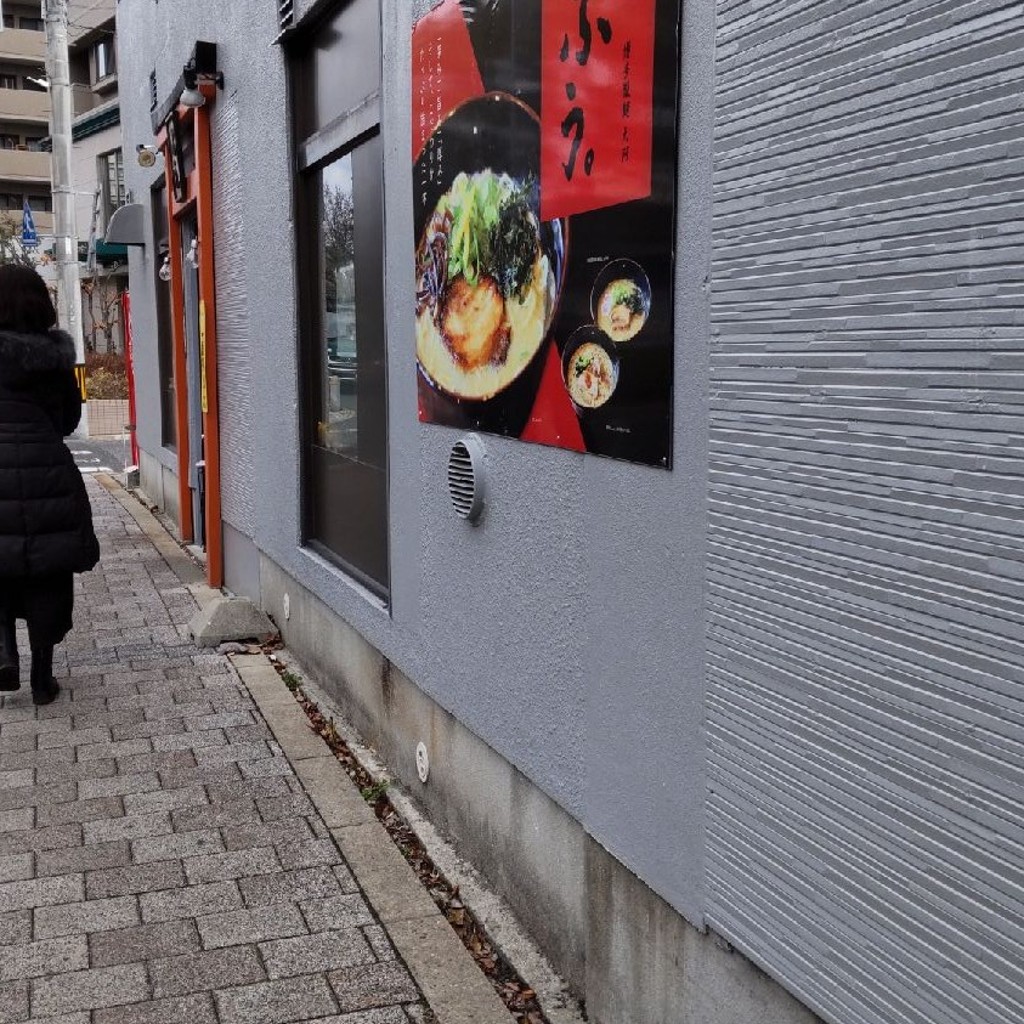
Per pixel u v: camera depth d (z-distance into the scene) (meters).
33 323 4.88
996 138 1.40
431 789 3.82
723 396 2.00
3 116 47.12
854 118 1.63
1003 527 1.42
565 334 2.62
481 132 3.05
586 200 2.49
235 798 4.02
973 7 1.42
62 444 4.90
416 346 3.65
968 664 1.49
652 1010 2.45
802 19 1.74
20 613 4.96
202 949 3.05
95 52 40.03
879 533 1.64
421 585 3.74
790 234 1.79
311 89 5.11
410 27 3.58
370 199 4.33
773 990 2.00
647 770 2.38
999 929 1.46
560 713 2.80
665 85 2.15
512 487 3.00
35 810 3.92
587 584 2.61
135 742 4.57
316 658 5.29
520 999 2.87
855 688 1.70
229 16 6.24
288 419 5.52
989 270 1.42
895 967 1.65
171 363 10.24
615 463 2.45
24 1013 2.77
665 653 2.28
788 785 1.88
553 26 2.61
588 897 2.74
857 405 1.66
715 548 2.06
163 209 9.93
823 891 1.80
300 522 5.45
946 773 1.54
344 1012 2.78
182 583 7.60
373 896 3.32
